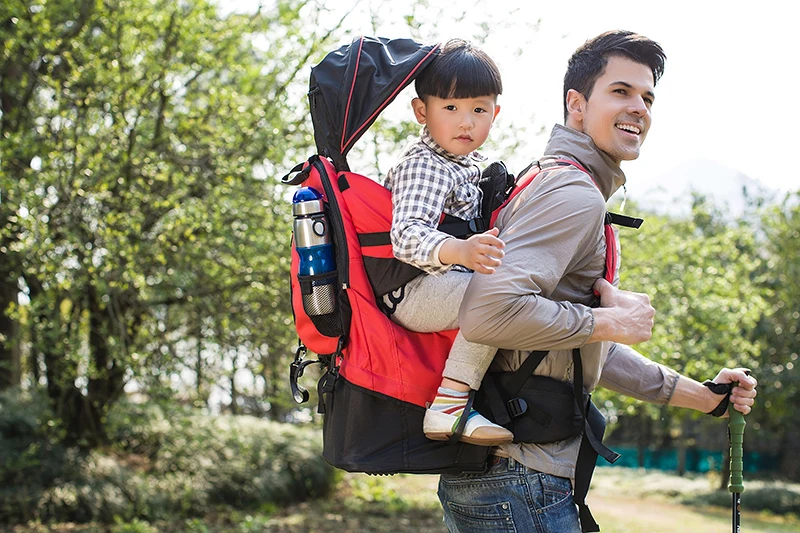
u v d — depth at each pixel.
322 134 2.13
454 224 2.05
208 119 9.11
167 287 8.97
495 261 1.71
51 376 10.05
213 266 8.84
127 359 8.28
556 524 1.99
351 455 1.97
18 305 9.54
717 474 21.69
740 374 2.34
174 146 9.00
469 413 1.92
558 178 1.96
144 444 11.97
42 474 9.87
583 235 1.93
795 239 21.08
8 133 8.11
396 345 1.97
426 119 2.13
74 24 9.05
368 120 2.07
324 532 10.18
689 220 20.12
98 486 9.96
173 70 8.88
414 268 1.99
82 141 8.06
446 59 2.09
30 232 7.64
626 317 1.91
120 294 8.76
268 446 12.96
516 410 1.97
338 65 2.15
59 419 9.95
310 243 2.03
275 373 10.04
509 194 2.13
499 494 2.00
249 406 14.30
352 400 1.98
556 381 2.02
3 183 7.42
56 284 7.98
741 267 15.78
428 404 1.96
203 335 9.29
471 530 2.07
